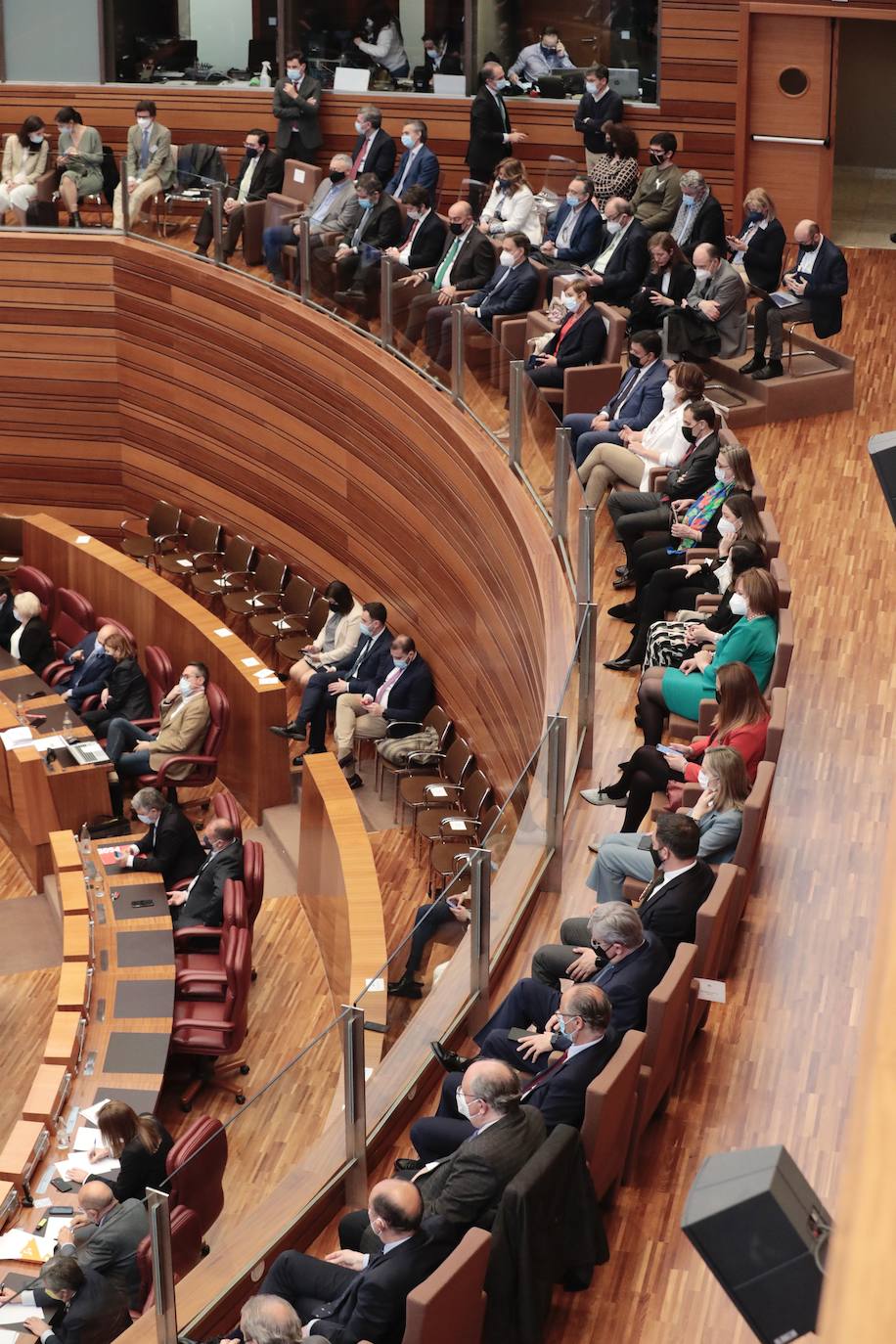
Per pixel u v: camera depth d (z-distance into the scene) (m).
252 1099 5.32
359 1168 5.50
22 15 16.88
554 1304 4.56
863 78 17.95
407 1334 3.91
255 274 13.92
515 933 6.48
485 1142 4.45
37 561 14.61
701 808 6.34
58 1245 6.82
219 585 13.88
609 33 15.37
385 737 11.48
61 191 14.93
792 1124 5.32
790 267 15.00
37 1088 8.15
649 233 12.39
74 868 10.05
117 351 15.23
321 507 13.64
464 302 12.45
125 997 8.81
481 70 14.97
